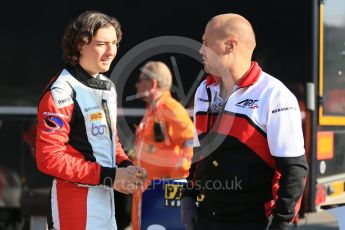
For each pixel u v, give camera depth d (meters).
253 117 4.55
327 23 7.48
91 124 4.83
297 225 7.09
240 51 4.70
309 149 7.15
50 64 8.52
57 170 4.61
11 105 8.68
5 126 8.66
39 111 4.76
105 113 4.93
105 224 4.95
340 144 7.91
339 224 7.14
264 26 7.32
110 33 4.84
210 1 7.57
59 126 4.68
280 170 4.48
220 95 4.88
